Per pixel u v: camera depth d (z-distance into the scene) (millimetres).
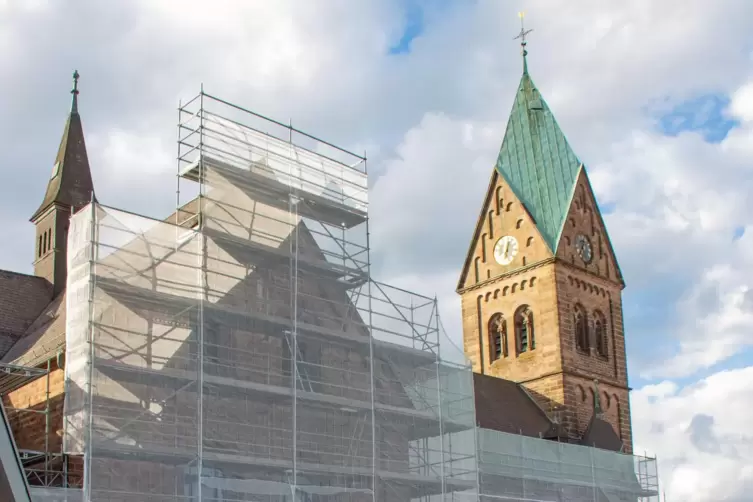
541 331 79562
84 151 73625
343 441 51750
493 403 73875
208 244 48562
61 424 45688
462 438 58688
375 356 54125
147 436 43344
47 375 45438
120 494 41062
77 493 40062
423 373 56781
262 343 50312
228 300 48562
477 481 57438
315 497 49500
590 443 75562
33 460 46156
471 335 84125
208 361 46969
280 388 46969
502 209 84562
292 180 53250
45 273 68062
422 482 53375
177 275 46500
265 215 50750
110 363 41625
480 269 84875
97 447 40219
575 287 81500
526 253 81875
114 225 44344
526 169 85000
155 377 43562
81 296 43469
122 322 44469
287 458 48250
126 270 44219
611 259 86000
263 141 53062
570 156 85062
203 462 43656
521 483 63875
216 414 45906
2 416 28469
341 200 55688
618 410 82438
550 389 77938
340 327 54344
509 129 87500
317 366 49750
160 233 46375
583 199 84625
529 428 73875
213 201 48906
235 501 44844
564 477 66812
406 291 56875
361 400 53094
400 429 55344
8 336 60781
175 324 45875
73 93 75312
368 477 51188
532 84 88188
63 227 69250
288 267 51531
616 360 83438
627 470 72250
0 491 27922
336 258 54531
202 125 50062
